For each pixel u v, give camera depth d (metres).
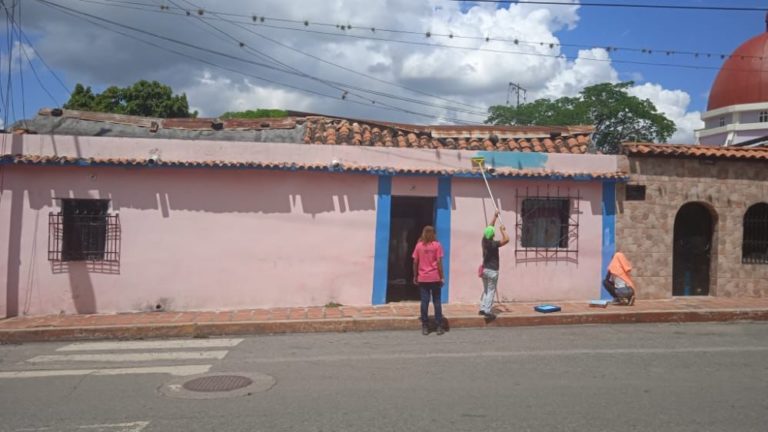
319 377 7.08
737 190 12.75
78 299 11.28
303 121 13.48
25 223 11.16
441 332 9.81
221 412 5.80
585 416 5.59
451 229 12.06
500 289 12.14
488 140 13.22
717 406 5.90
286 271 11.77
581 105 34.59
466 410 5.77
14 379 7.23
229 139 12.60
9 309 11.09
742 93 28.25
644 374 7.12
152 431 5.31
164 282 11.50
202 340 9.61
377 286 11.95
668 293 12.52
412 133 13.17
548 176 12.01
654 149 12.27
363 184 11.90
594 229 12.38
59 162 10.98
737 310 10.93
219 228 11.62
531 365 7.59
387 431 5.22
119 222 11.38
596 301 11.78
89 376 7.32
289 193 11.77
